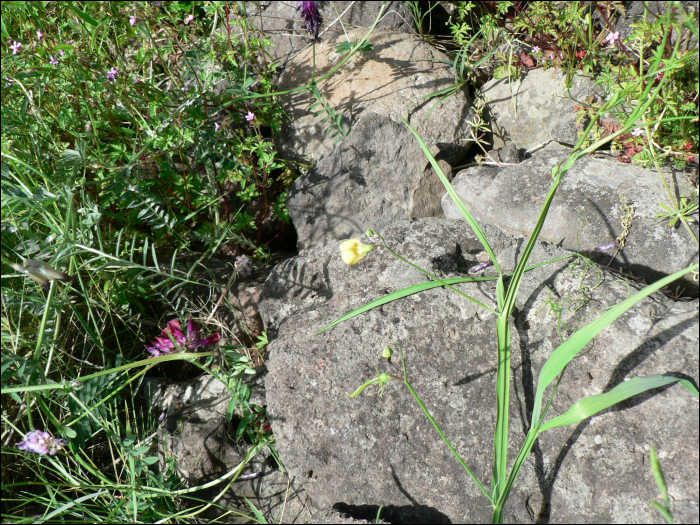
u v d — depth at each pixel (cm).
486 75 55
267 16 60
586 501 31
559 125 49
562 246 41
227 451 39
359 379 35
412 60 55
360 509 33
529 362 34
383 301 35
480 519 32
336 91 53
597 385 32
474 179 46
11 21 48
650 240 39
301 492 37
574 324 34
